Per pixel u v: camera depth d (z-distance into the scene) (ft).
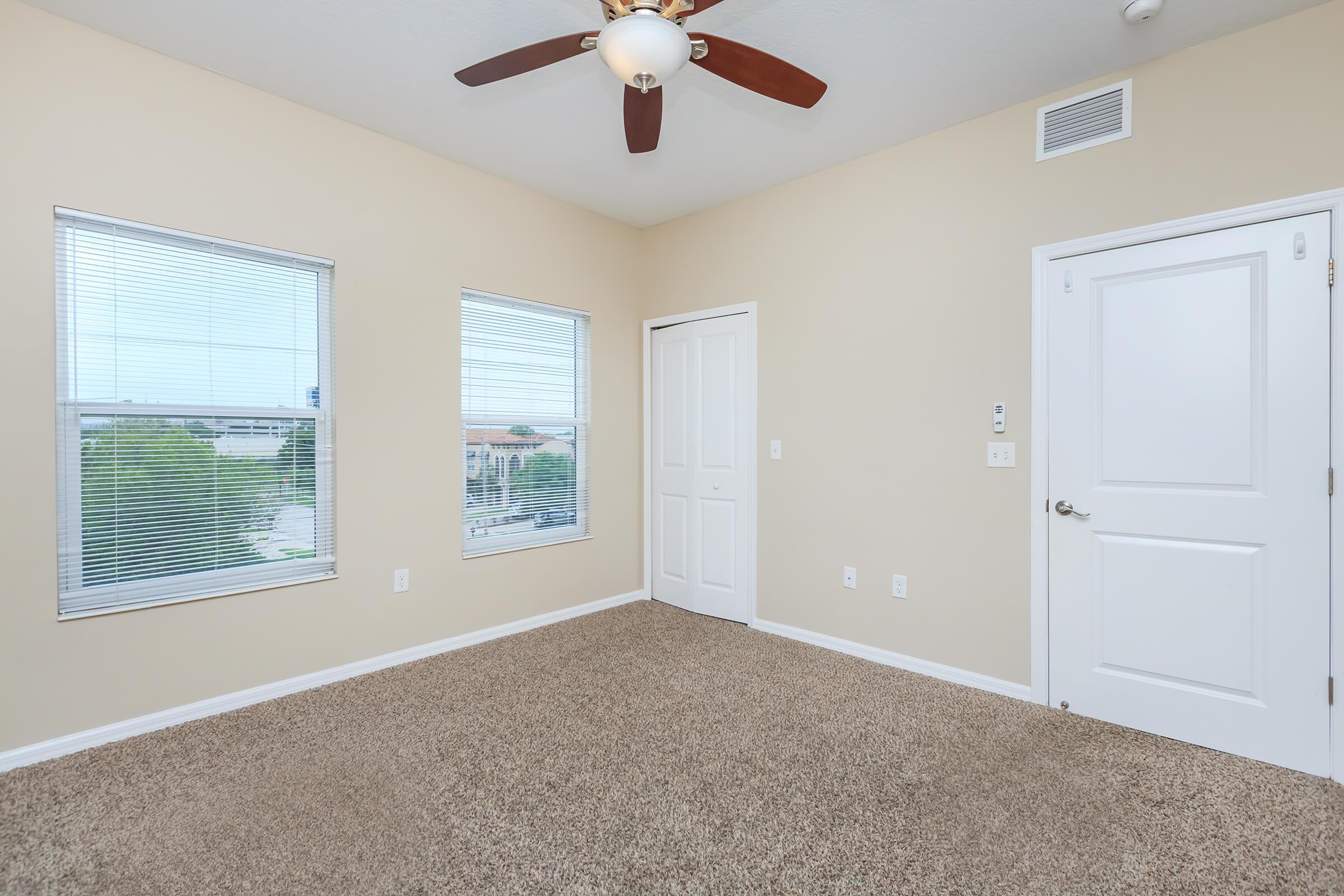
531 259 11.58
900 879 5.06
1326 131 6.48
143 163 7.41
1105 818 5.87
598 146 9.82
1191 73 7.23
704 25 6.89
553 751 7.13
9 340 6.66
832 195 10.52
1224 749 7.09
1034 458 8.36
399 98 8.51
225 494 8.29
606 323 13.03
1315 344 6.55
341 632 9.17
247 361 8.42
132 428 7.55
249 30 7.05
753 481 11.66
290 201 8.61
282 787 6.36
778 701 8.49
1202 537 7.21
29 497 6.79
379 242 9.51
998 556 8.71
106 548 7.38
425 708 8.23
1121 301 7.73
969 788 6.37
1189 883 5.01
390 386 9.66
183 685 7.78
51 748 6.87
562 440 12.41
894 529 9.76
